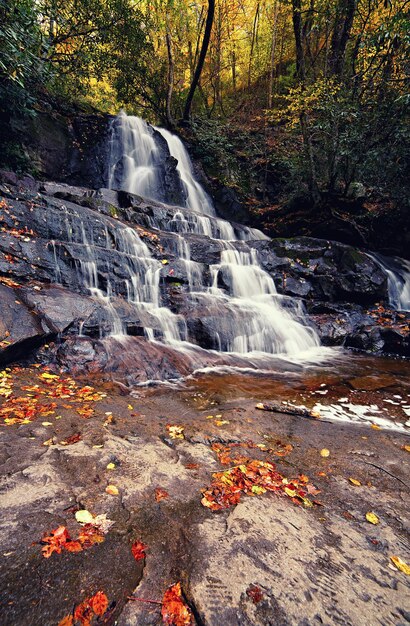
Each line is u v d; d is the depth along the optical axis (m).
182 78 20.98
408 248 12.13
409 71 9.46
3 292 5.13
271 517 2.15
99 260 6.92
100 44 13.38
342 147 10.99
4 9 6.84
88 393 4.16
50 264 6.32
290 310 8.58
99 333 5.68
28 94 9.23
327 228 12.05
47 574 1.57
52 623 1.35
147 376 5.12
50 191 9.02
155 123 19.98
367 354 7.61
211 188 15.84
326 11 11.77
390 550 1.98
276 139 17.33
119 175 13.22
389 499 2.51
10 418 3.12
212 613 1.46
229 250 9.55
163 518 2.04
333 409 4.48
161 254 8.38
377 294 9.59
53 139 11.54
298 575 1.71
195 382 5.22
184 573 1.66
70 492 2.17
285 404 4.52
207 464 2.74
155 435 3.18
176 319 6.79
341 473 2.84
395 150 10.24
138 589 1.54
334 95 10.80
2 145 9.85
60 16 10.19
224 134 18.08
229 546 1.86
